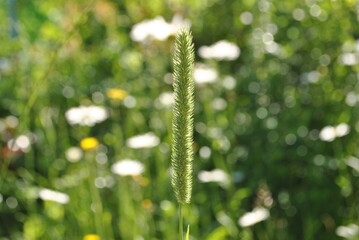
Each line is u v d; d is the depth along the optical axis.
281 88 6.96
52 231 5.02
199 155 6.14
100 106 6.75
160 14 9.20
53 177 5.75
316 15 7.93
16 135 3.75
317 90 6.68
